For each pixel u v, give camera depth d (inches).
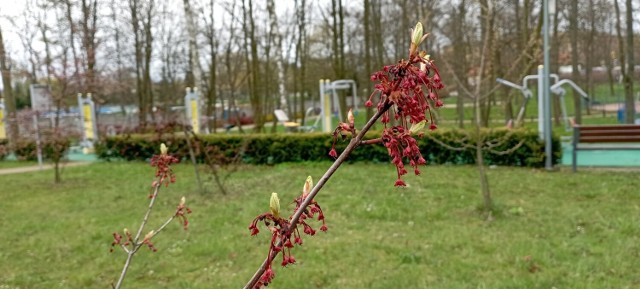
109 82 523.8
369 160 415.2
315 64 1156.5
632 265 165.6
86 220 261.6
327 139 427.8
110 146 524.4
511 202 258.1
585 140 335.9
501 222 222.5
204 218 253.9
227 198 298.5
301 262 183.0
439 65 521.7
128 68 914.1
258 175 378.6
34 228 250.7
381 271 172.2
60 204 307.9
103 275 182.5
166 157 115.1
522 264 170.1
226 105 1535.4
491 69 353.4
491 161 375.6
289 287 162.1
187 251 202.2
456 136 379.2
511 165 371.2
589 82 1027.3
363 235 212.4
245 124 1204.5
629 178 302.2
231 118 1116.5
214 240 213.6
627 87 605.9
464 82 438.3
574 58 776.3
